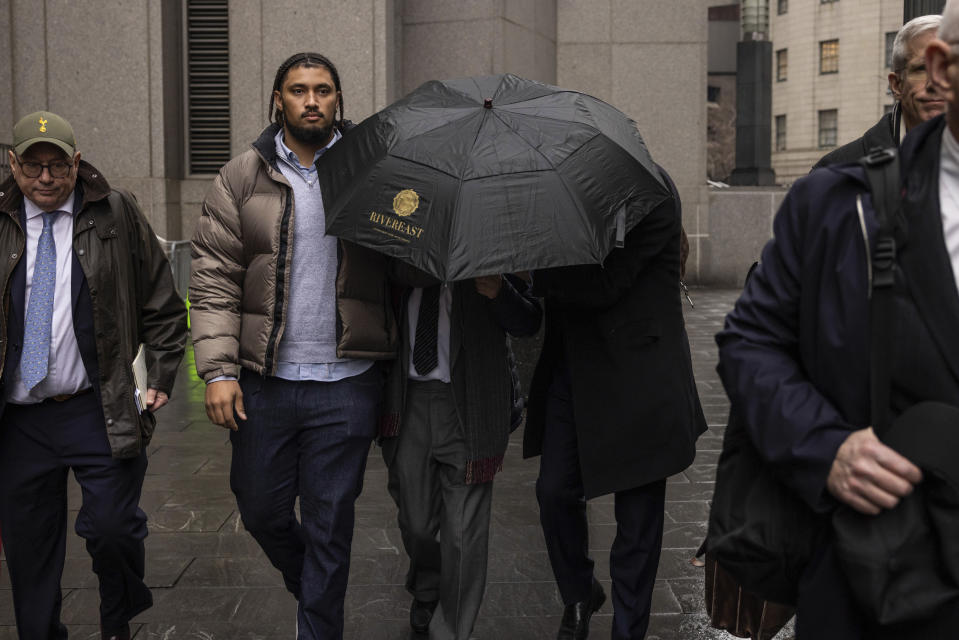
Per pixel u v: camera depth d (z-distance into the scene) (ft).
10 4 36.91
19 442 9.29
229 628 11.15
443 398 9.93
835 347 5.05
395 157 8.73
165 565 13.10
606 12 52.65
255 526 9.92
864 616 4.93
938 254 4.78
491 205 8.23
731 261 55.26
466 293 9.66
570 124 8.94
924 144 5.03
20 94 37.17
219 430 21.22
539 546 13.98
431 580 10.92
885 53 150.10
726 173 135.23
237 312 9.66
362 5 37.55
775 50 165.48
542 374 10.55
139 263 9.63
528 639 10.95
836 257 5.11
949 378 4.74
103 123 37.35
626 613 9.93
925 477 4.68
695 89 53.36
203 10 38.50
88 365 9.09
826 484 4.89
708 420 22.21
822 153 158.92
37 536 9.49
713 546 5.55
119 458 9.14
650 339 9.75
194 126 38.96
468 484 9.91
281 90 9.67
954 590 4.62
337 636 9.81
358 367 9.77
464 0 44.47
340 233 8.67
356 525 14.84
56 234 9.10
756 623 9.25
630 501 9.93
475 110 9.12
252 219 9.56
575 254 8.14
